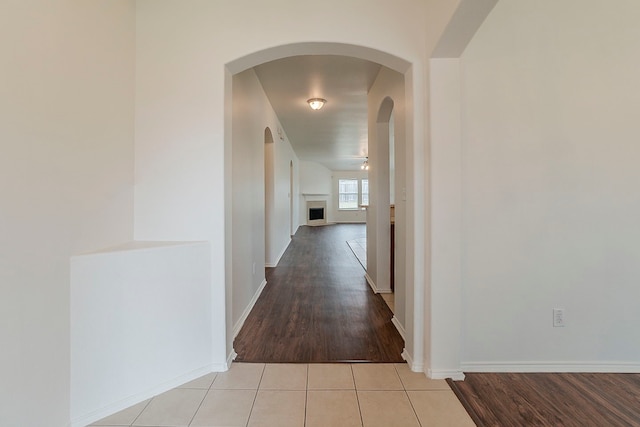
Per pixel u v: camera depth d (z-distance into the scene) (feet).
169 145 6.75
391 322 9.65
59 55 4.75
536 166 6.78
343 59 10.44
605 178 6.78
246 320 9.82
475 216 6.80
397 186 9.26
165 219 6.77
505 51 6.68
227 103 7.00
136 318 5.80
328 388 6.28
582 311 6.89
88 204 5.39
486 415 5.53
